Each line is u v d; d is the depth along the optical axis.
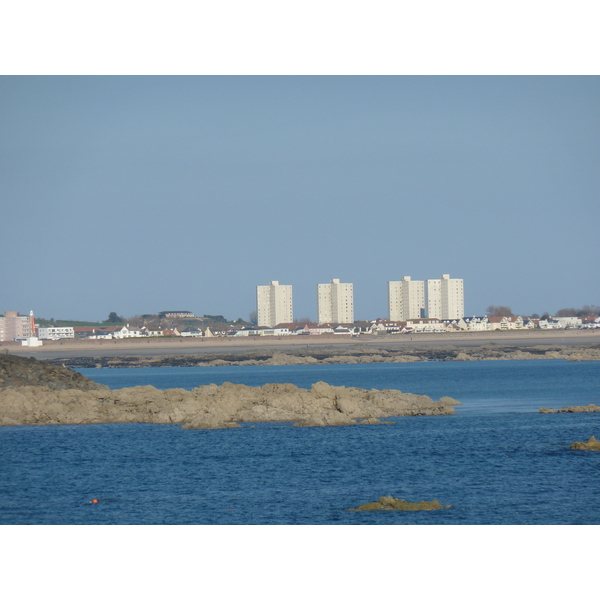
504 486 154.25
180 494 151.00
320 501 143.38
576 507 136.50
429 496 146.38
